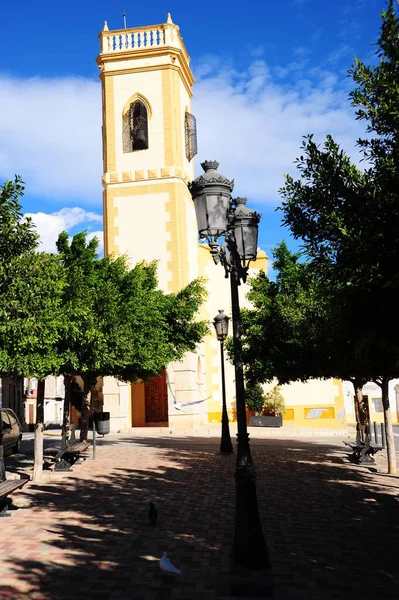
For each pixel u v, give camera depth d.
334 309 8.14
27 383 48.78
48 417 58.81
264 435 29.02
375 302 7.30
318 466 17.08
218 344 34.84
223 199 7.57
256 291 18.78
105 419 21.61
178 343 22.67
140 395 33.31
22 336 10.20
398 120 7.19
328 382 32.72
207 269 35.62
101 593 6.37
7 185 9.80
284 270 18.39
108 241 31.34
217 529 9.32
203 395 32.97
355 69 7.83
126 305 17.53
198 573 7.06
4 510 10.27
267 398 32.69
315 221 8.07
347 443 19.03
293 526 9.60
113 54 32.16
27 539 8.64
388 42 6.52
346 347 13.02
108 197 31.62
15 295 10.16
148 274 22.83
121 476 14.84
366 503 11.54
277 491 12.89
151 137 31.67
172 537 8.80
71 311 13.34
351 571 7.19
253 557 7.33
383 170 7.55
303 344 16.33
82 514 10.39
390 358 8.34
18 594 6.34
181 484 13.70
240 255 8.47
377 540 8.70
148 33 32.22
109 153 31.92
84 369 14.70
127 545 8.34
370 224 7.56
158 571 7.13
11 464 17.42
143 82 31.98
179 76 32.66
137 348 18.70
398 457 19.59
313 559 7.70
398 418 40.81
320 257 8.05
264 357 17.86
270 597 6.27
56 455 15.80
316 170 8.03
